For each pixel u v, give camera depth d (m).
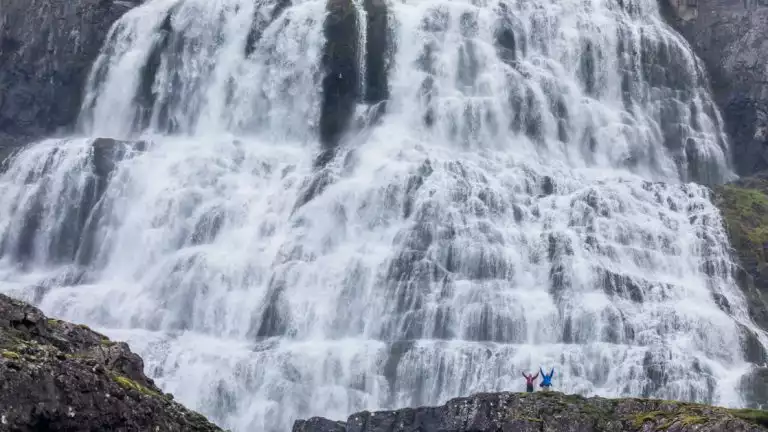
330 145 66.44
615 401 38.47
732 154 73.06
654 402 37.72
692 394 49.88
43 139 70.69
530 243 56.94
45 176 62.75
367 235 58.19
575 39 71.94
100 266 60.16
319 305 54.31
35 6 73.50
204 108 69.38
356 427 43.19
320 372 49.94
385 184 59.50
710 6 78.25
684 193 62.88
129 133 69.69
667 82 72.81
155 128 69.44
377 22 69.25
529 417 38.69
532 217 59.41
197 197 61.56
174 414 29.06
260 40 70.50
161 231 60.31
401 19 70.25
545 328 52.84
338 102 67.25
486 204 58.84
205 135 68.62
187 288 56.03
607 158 68.56
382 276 54.94
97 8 73.50
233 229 59.88
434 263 55.44
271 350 51.25
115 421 26.67
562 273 55.28
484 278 55.41
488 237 56.94
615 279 55.47
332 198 59.31
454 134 66.25
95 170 62.66
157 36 71.00
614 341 52.59
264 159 63.84
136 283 58.50
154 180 62.25
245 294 55.56
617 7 75.50
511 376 49.38
